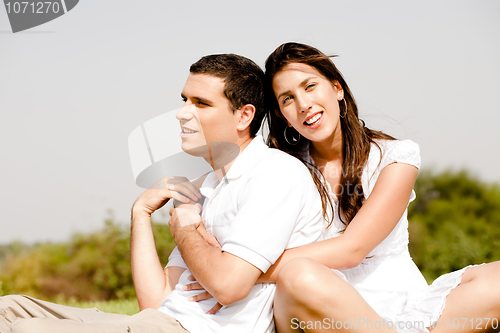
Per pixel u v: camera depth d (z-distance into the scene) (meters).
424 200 18.89
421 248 15.33
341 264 1.87
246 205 1.79
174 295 1.89
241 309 1.76
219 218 1.94
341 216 2.33
